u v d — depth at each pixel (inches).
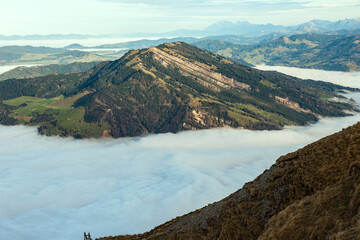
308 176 1779.0
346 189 1355.8
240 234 1747.0
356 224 1107.9
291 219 1409.9
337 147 1873.8
